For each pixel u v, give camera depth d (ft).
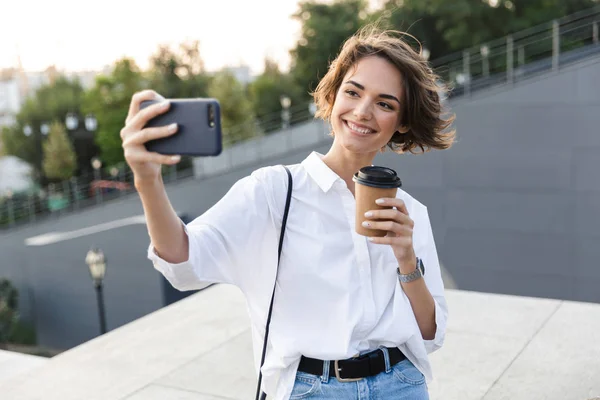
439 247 41.52
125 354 11.53
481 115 39.17
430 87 4.26
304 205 4.17
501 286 39.99
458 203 40.45
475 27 80.94
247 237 4.03
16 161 121.39
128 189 57.16
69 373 10.77
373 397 4.17
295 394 4.21
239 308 13.96
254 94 106.11
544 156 37.88
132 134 2.94
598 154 36.55
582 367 10.37
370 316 4.15
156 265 3.59
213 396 9.87
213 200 50.14
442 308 4.73
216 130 2.88
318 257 4.11
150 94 3.04
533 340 11.57
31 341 56.65
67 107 117.80
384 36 4.31
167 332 12.60
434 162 40.73
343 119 4.19
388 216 3.82
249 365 10.98
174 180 53.11
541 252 38.65
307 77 103.86
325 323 4.14
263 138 48.83
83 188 69.15
